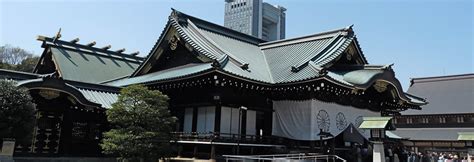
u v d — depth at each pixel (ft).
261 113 84.43
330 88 76.33
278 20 389.19
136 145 60.70
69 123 73.31
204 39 87.51
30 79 71.15
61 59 107.86
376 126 65.46
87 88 80.28
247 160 69.36
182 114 84.33
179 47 90.12
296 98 81.00
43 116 70.23
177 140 71.46
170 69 90.79
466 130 214.07
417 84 259.60
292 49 97.30
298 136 78.79
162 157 64.44
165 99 66.23
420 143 216.13
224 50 84.48
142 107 62.75
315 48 91.86
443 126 222.69
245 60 87.04
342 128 84.84
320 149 75.51
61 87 68.59
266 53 101.55
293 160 62.80
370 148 79.46
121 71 119.14
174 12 90.48
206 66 77.25
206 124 77.82
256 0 368.89
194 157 75.72
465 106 222.48
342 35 92.84
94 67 113.19
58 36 113.09
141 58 133.18
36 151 68.85
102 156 77.20
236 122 78.69
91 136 76.64
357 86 75.92
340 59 92.12
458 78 242.37
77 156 73.82
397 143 100.37
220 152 76.33
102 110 75.92
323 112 80.79
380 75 80.28
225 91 75.82
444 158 120.47
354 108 90.43
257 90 80.74
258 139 77.56
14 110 54.85
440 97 236.43
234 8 382.22
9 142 54.85
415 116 229.86
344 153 83.92
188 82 76.64
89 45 121.08
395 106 102.68
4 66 162.81
